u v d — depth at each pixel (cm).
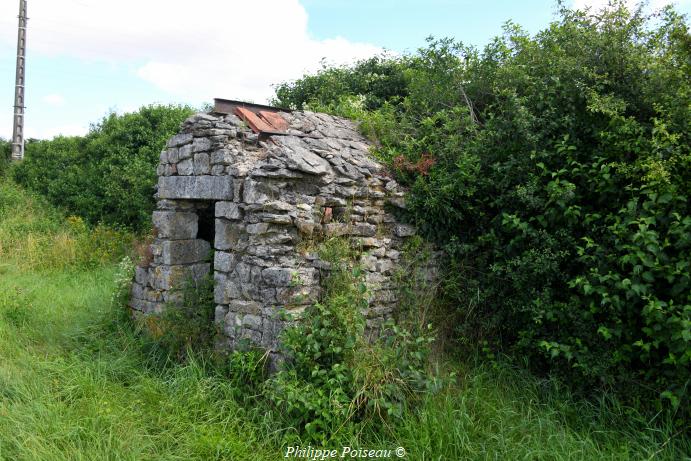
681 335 410
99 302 714
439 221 593
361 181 560
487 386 505
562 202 492
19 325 638
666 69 500
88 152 1458
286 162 505
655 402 445
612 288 460
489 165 572
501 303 553
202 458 397
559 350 492
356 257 522
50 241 1106
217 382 472
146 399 470
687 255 435
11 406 426
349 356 440
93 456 374
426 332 535
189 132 592
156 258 615
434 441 410
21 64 1692
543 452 402
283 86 1282
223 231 530
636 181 476
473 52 687
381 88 1133
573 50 568
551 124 529
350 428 408
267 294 476
